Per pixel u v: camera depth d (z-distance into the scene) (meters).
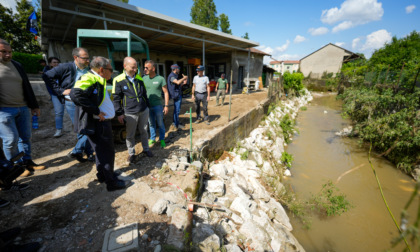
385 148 7.27
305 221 4.33
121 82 3.32
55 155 4.14
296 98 18.36
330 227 4.29
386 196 5.32
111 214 2.57
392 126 7.06
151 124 4.51
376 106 8.67
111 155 2.86
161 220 2.55
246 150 6.10
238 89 17.12
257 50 18.95
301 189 5.55
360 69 19.75
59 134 5.11
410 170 6.20
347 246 3.86
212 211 3.08
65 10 5.71
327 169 6.68
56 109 4.97
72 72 3.66
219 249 2.38
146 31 8.76
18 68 3.14
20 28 20.88
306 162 7.18
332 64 37.84
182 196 2.99
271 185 5.14
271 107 10.84
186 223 2.45
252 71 18.45
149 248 2.18
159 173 3.43
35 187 3.07
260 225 3.32
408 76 7.94
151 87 4.20
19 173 2.42
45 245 2.13
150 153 3.98
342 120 12.49
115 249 2.11
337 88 25.61
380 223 4.44
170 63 14.64
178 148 4.32
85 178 3.32
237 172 4.96
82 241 2.21
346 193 5.43
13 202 2.74
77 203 2.75
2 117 2.94
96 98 2.59
